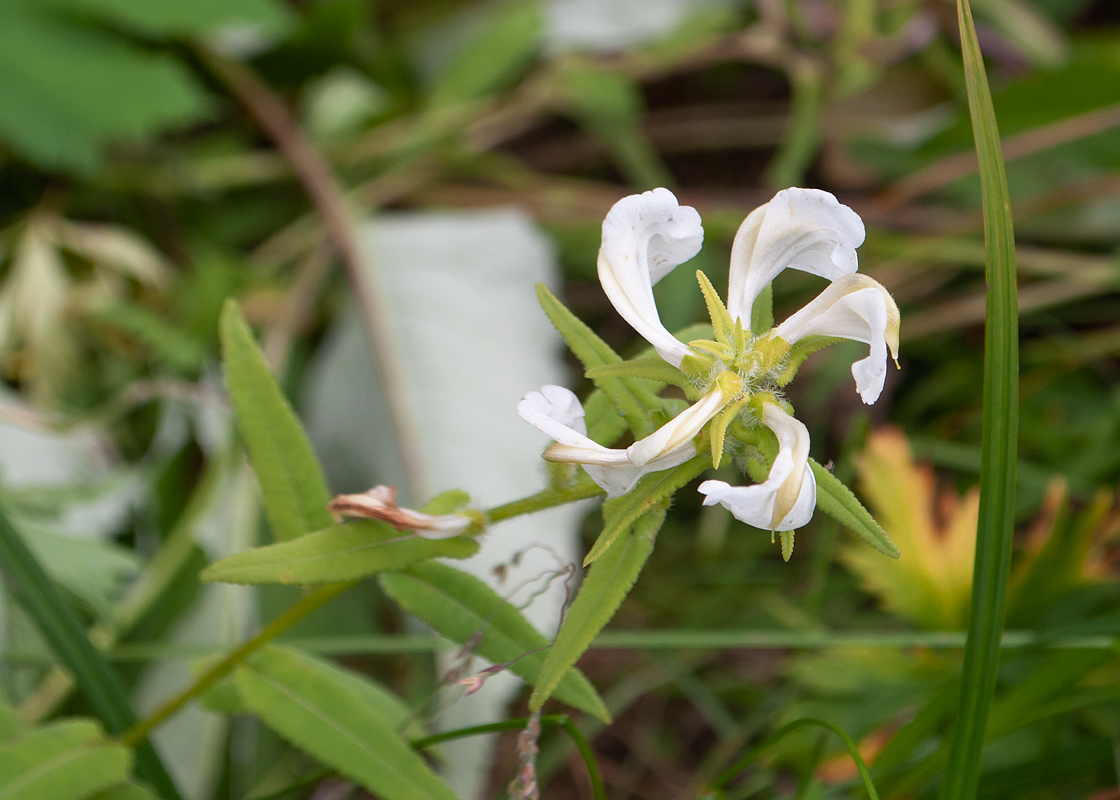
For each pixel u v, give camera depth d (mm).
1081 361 523
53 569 381
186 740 396
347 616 426
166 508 432
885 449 411
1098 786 384
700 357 308
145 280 488
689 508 505
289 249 531
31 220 476
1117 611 389
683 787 420
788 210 310
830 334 308
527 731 330
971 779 333
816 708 396
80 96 459
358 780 333
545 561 427
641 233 312
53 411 453
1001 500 330
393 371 471
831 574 458
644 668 435
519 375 491
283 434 340
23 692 391
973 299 541
